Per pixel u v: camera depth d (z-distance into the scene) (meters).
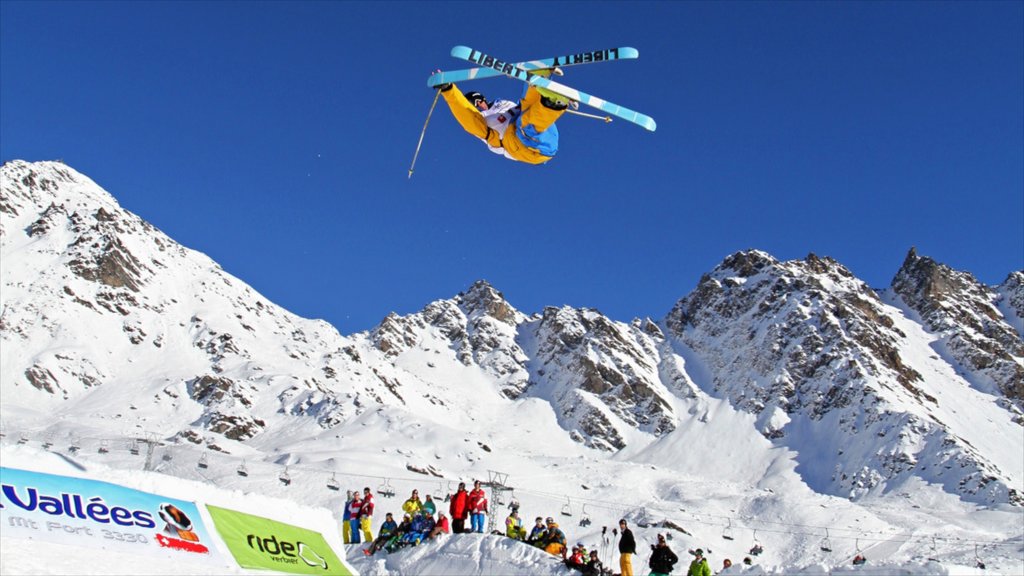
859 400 184.88
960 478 146.25
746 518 120.56
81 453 97.81
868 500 152.00
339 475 101.94
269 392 169.50
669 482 148.62
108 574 15.00
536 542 26.06
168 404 163.50
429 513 27.83
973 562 85.19
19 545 14.97
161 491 17.88
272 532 19.34
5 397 160.50
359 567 27.28
